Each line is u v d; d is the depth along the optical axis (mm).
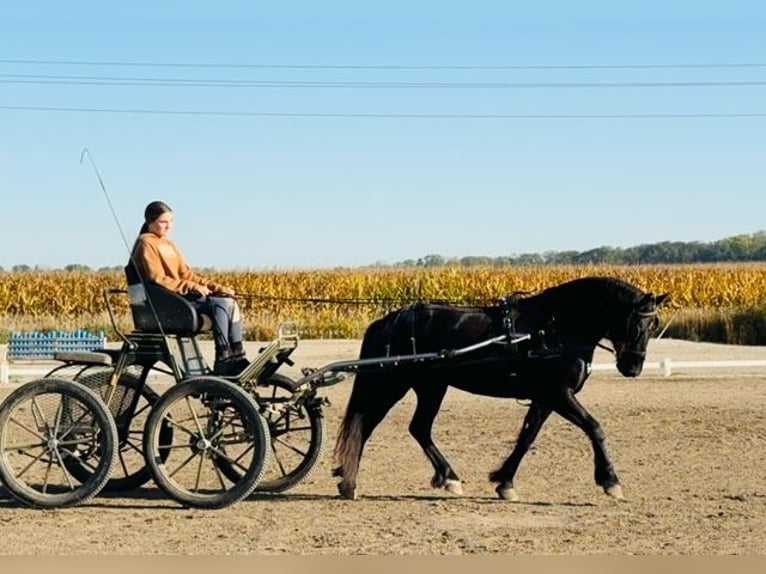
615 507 10727
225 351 11102
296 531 9703
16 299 46969
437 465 11453
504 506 10828
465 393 20484
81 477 11523
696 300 50281
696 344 32781
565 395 10977
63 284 47406
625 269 57219
